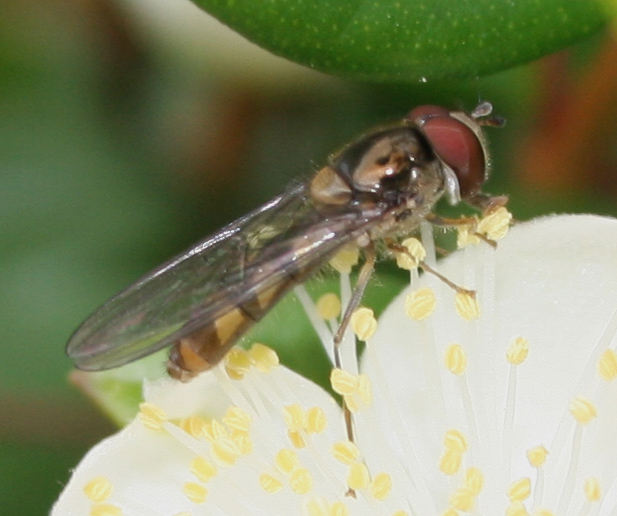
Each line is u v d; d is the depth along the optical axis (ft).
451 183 0.26
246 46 0.29
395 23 0.26
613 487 0.26
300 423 0.26
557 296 0.26
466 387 0.26
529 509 0.26
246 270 0.26
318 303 0.26
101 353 0.25
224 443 0.26
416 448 0.26
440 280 0.26
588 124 0.28
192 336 0.26
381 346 0.26
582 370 0.26
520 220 0.27
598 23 0.26
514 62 0.26
